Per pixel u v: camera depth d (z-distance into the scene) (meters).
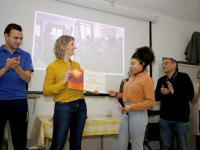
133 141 1.36
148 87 1.37
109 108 2.77
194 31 3.75
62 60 1.50
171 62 2.27
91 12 2.83
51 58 2.51
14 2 2.38
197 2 3.01
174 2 3.02
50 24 2.55
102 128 1.87
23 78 1.47
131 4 3.09
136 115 1.37
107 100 2.77
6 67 1.35
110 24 2.96
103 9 2.86
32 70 1.62
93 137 2.65
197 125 2.49
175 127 2.11
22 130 1.43
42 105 2.39
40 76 2.42
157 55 3.30
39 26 2.48
